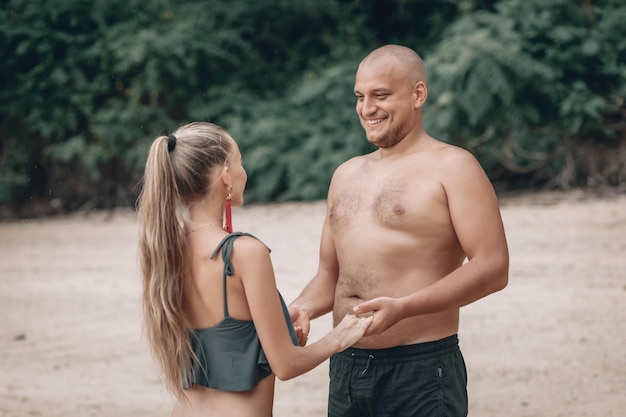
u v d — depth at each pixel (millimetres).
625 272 8836
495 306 7812
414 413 3219
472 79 14883
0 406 5750
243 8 18922
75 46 18250
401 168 3320
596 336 6730
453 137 15680
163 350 2936
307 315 3387
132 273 10461
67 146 17328
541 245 10430
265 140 17297
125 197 17500
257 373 2926
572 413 5156
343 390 3330
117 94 18625
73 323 8117
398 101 3293
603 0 16250
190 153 2959
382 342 3232
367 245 3279
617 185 15359
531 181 16094
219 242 2902
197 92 18609
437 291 3057
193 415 2982
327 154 16922
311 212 15000
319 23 19469
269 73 19172
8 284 10062
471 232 3145
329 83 17797
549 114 15812
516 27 16000
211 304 2914
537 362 6191
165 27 18516
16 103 17625
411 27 19000
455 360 3289
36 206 17391
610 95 15984
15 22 17984
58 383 6281
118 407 5707
